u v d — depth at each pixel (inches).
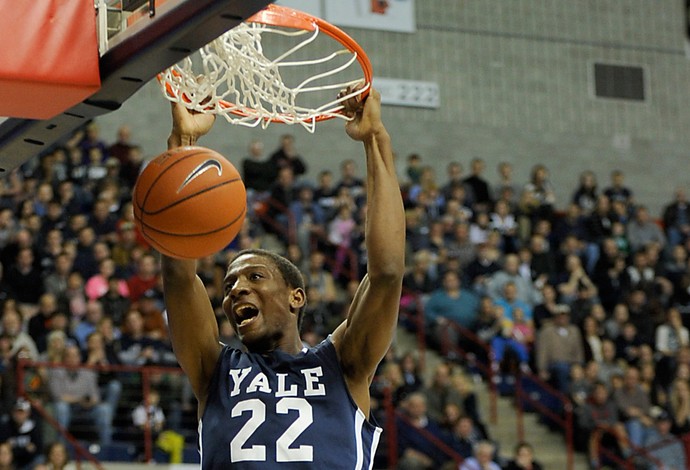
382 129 152.9
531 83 800.3
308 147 746.8
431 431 497.0
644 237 708.7
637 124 823.7
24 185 583.8
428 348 597.6
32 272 527.2
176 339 148.3
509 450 558.9
